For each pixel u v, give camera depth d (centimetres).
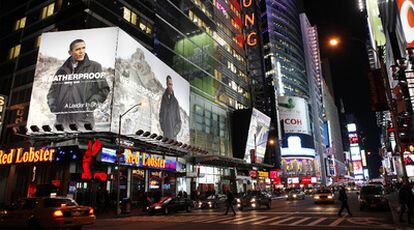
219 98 6438
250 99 8094
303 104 14312
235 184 6191
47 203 1426
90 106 3123
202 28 6159
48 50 3347
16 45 4188
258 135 7388
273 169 8888
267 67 14375
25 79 3853
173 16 5147
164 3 4950
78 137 3206
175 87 4484
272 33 15125
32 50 3934
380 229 1427
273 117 11838
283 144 13500
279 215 2281
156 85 3969
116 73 3194
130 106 3375
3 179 3422
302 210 2702
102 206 3094
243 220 1991
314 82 18738
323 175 16238
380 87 2377
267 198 3212
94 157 2973
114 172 3434
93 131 3089
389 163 9681
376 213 2241
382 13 6488
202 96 5759
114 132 3095
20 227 1402
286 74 15075
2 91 4038
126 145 3509
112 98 3098
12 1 4516
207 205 3556
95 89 3159
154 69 3969
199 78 5712
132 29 4084
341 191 2131
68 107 3155
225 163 5675
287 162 13312
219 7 7250
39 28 3972
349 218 1931
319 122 17662
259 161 7400
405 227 1470
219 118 6362
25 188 3278
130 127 3334
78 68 3247
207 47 6250
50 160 3086
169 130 4138
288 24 16425
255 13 9481
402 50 5294
